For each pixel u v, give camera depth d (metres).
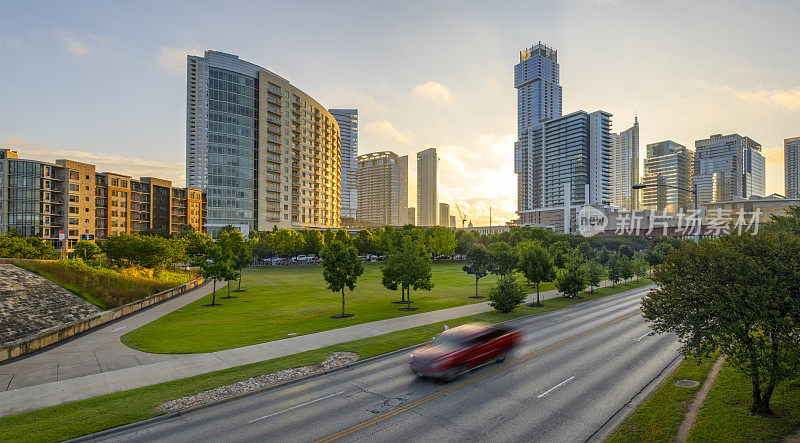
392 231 88.81
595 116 192.25
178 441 10.84
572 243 103.50
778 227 25.97
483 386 14.55
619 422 11.52
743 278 10.74
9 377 16.27
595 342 20.64
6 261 30.91
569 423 11.53
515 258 37.31
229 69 107.69
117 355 19.23
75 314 26.25
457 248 96.06
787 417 10.94
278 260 89.50
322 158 135.00
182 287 43.75
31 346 20.19
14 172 84.81
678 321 11.73
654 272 12.96
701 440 9.94
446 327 24.05
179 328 25.06
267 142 113.44
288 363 17.41
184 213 129.00
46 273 30.77
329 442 10.63
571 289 36.94
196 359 18.36
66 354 19.61
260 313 29.88
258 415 12.40
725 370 15.11
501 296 29.30
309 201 127.56
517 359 17.78
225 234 80.50
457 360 15.31
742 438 9.93
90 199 96.50
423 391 14.17
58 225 90.38
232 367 17.05
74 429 11.48
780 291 10.23
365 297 38.03
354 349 19.50
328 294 40.25
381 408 12.76
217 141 105.38
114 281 34.78
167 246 48.44
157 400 13.56
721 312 10.77
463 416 12.09
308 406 13.02
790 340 10.27
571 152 193.88
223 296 39.38
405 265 32.31
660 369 16.14
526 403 12.98
